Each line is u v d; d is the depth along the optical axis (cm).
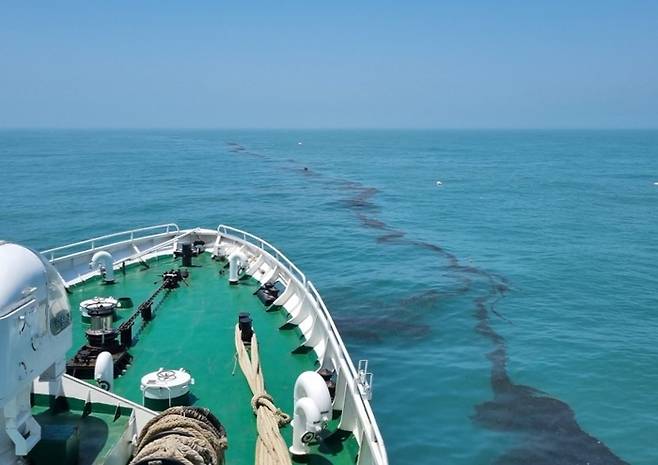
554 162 14012
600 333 2548
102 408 830
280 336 1427
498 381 2028
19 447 626
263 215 5812
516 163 13662
